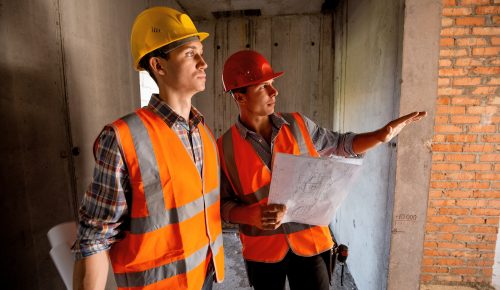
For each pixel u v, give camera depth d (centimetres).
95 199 65
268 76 101
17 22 90
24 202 92
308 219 94
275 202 86
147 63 78
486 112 179
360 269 206
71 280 75
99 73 140
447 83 179
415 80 145
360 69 214
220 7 289
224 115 327
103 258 66
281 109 319
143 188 68
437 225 198
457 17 172
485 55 173
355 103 227
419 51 143
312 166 79
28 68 94
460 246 198
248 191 105
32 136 96
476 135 183
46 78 103
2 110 84
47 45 103
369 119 193
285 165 79
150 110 78
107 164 64
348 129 247
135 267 72
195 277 79
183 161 76
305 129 110
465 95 179
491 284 199
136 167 67
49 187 104
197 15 307
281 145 105
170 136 75
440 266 203
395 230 157
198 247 80
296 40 311
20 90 91
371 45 191
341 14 275
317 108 315
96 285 64
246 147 106
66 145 114
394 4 155
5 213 85
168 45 73
